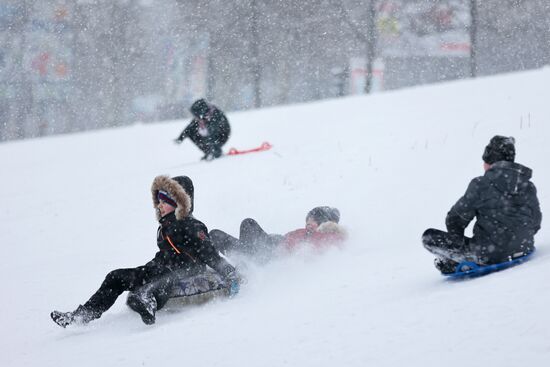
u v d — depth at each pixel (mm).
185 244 12438
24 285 16469
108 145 44969
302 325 9625
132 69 95000
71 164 38500
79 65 95125
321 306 10547
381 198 19328
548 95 30484
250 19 89688
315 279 12844
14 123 94000
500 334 7684
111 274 12305
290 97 92000
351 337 8680
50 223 24078
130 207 24688
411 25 92938
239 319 10742
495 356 7258
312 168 24625
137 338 10906
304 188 22047
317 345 8672
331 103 46406
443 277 11133
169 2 95250
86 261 18344
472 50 86438
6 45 93625
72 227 23047
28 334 12703
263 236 14664
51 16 94625
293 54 90875
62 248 20500
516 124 25359
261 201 21375
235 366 8602
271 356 8664
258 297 12352
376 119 33719
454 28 92750
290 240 15047
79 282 16250
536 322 7734
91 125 95250
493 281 9562
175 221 12547
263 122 42094
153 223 21969
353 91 92000
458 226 10992
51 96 94688
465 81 44312
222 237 14586
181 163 33250
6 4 93312
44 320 13531
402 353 7840
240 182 24391
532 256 11062
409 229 16219
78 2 95000
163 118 95188
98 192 28250
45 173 36438
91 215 24391
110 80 94938
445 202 18031
